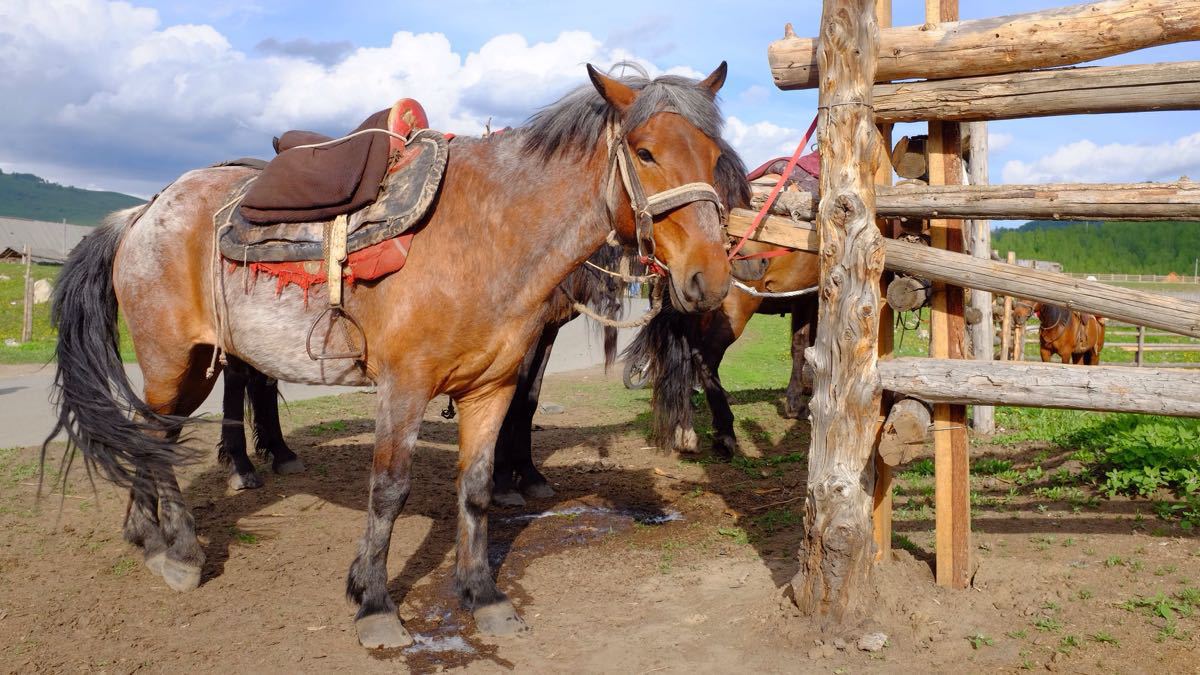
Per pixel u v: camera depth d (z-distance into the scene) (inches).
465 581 146.9
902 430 136.9
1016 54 130.3
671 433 264.8
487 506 149.5
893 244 144.8
